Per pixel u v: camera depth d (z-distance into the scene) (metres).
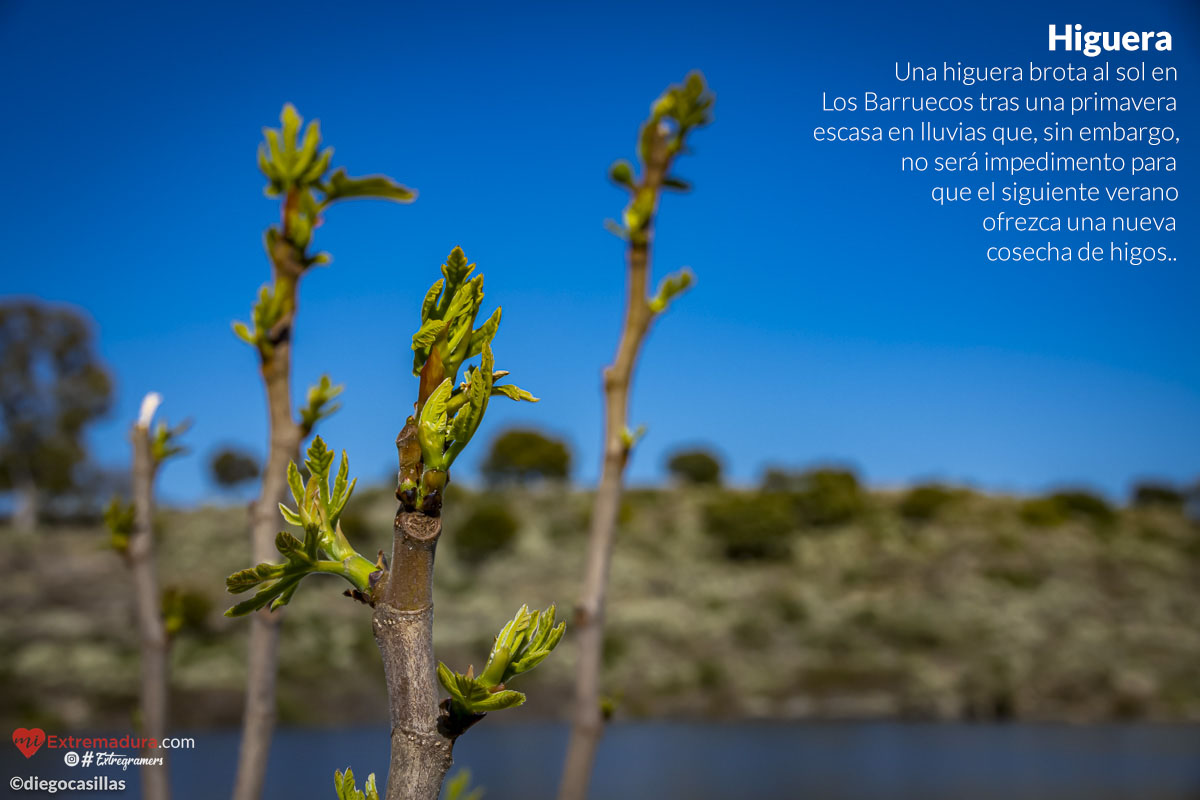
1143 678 19.64
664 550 29.33
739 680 19.39
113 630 19.19
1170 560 29.20
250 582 0.72
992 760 11.80
